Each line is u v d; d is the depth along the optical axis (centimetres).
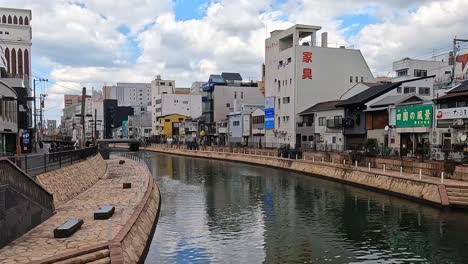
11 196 1489
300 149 5950
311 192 3662
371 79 7181
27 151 4425
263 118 7906
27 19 9219
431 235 2120
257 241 2105
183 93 14650
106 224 1784
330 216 2652
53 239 1528
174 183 4456
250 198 3419
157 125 14075
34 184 1742
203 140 10731
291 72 6844
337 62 6975
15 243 1470
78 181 2905
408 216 2544
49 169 2453
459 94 3366
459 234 2122
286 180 4569
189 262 1773
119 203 2373
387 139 4500
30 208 1683
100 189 2992
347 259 1803
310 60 6825
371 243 2034
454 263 1722
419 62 6762
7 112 3694
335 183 4188
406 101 4341
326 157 4919
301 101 6756
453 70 4919
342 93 6975
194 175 5244
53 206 2022
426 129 3769
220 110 10262
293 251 1928
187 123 11962
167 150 10981
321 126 6044
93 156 4338
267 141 7644
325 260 1795
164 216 2708
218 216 2705
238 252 1920
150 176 3916
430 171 3244
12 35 8919
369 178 3669
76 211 2105
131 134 15862
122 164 5441
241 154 7188
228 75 12125
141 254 1706
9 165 1476
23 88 4769
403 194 3108
